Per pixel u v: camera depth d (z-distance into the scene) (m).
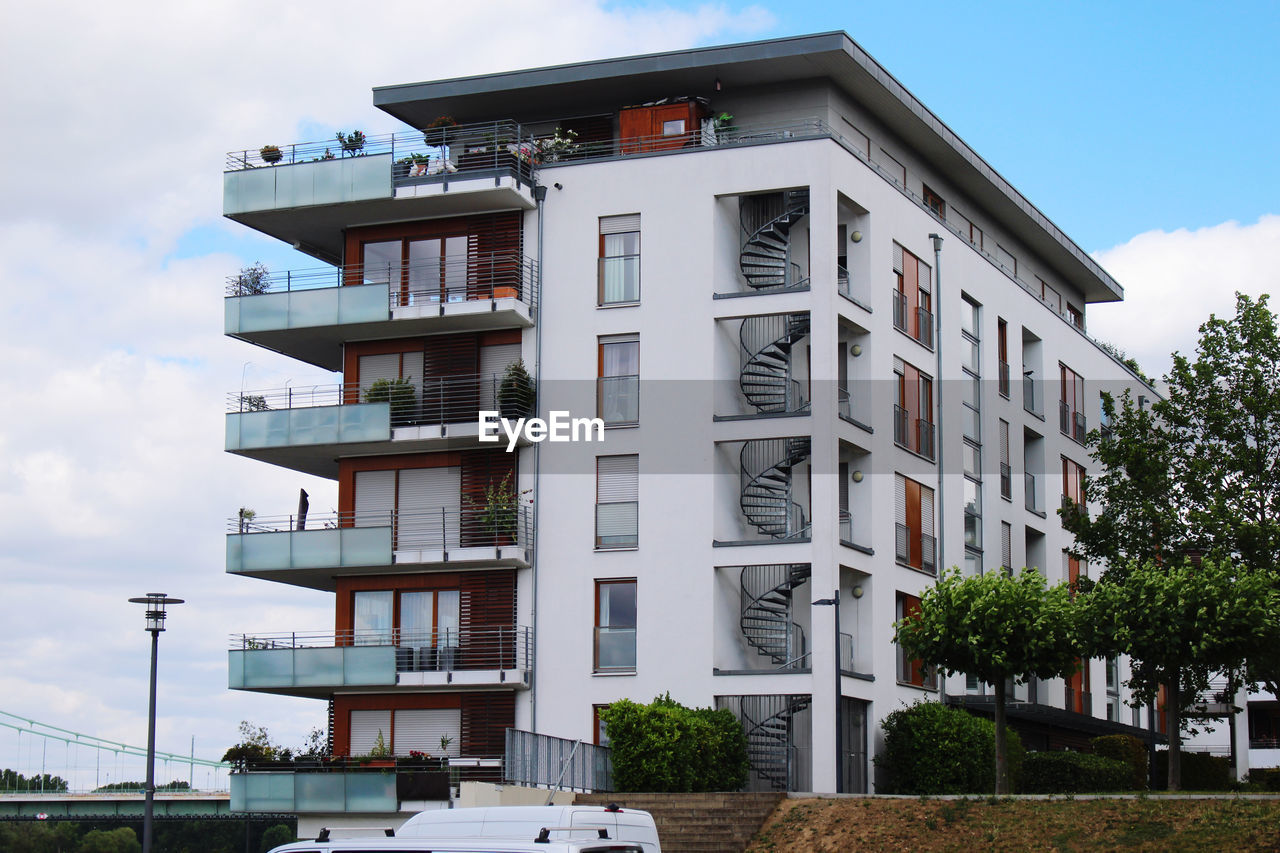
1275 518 44.62
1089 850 28.28
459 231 43.62
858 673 40.94
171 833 83.00
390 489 43.72
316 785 38.84
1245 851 26.91
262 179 43.59
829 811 32.69
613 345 42.31
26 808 65.00
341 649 41.31
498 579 42.00
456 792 37.72
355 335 44.16
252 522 44.12
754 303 41.44
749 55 43.66
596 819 19.14
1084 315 65.44
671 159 42.56
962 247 49.56
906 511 44.38
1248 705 72.75
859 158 43.22
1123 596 37.78
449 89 45.53
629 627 40.88
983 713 45.81
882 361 43.53
